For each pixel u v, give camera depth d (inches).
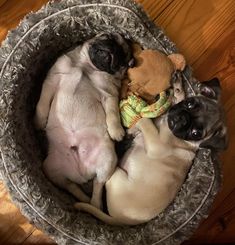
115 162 22.7
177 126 21.2
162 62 22.5
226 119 23.6
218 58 26.0
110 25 22.4
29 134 22.9
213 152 22.1
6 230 25.0
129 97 23.1
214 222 25.8
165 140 22.4
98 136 22.7
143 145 22.8
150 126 22.7
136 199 22.1
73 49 23.4
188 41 25.9
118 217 22.3
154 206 22.1
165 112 22.8
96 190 22.8
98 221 22.4
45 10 22.0
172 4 25.8
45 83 22.7
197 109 21.4
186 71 22.7
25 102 22.8
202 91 22.2
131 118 23.0
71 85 22.6
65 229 21.2
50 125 22.9
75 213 22.1
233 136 25.9
